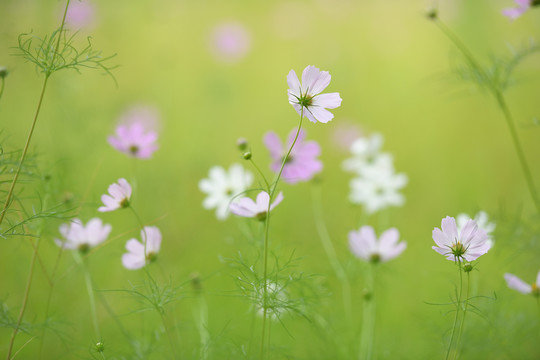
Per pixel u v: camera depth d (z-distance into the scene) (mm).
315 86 1678
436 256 2287
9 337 2033
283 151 1915
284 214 2516
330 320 1962
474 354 1981
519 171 2768
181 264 2254
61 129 2475
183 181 2660
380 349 2000
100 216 2322
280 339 2029
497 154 2902
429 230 2418
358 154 2211
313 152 1914
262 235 1906
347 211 2568
